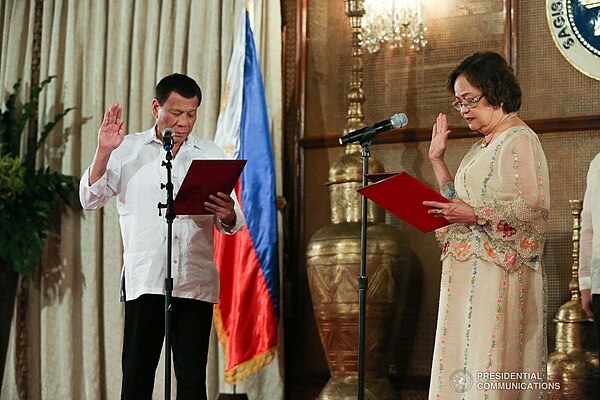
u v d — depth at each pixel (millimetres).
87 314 5766
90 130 5949
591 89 4902
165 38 5801
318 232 4949
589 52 4910
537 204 3393
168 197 3639
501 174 3447
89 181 3875
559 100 4969
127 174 3992
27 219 5664
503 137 3512
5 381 5988
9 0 6348
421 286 5164
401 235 4891
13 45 6254
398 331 5004
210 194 3660
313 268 4879
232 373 5051
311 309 5480
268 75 5508
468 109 3623
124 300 4027
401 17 5336
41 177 5723
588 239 3947
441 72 5270
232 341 5070
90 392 5699
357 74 5234
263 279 5113
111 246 5758
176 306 3912
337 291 4773
